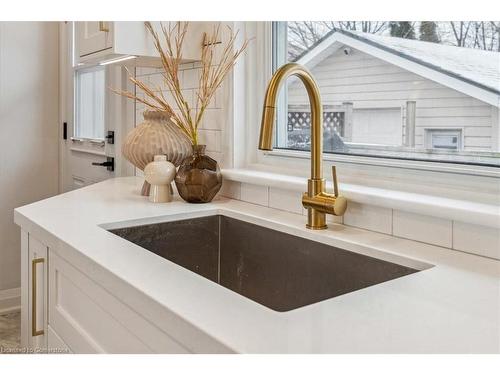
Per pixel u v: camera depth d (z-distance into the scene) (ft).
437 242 3.51
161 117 5.69
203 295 2.53
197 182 5.10
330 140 5.06
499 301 2.48
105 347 3.10
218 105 5.83
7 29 9.34
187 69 6.37
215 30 5.79
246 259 4.61
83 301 3.42
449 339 2.04
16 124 9.59
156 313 2.46
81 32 6.47
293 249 4.10
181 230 4.71
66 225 4.12
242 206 5.09
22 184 9.74
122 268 2.97
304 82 3.89
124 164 8.14
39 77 9.80
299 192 4.64
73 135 9.73
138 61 6.26
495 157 3.66
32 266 4.26
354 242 3.62
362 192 4.01
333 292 3.74
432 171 3.95
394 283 2.76
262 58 5.62
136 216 4.50
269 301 4.31
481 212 3.16
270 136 3.45
